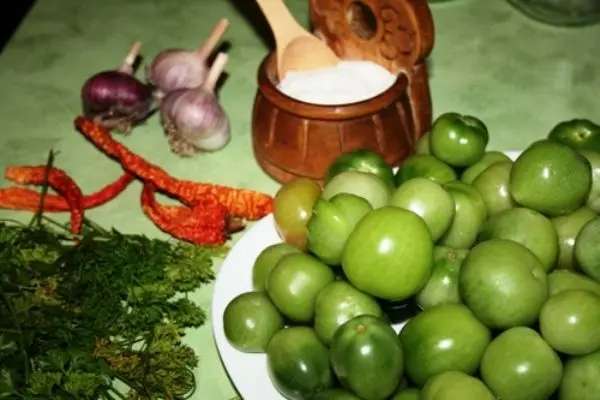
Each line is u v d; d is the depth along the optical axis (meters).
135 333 0.55
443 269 0.49
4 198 0.69
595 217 0.51
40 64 0.87
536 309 0.45
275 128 0.65
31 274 0.59
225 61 0.73
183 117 0.71
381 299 0.50
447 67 0.83
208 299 0.60
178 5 0.96
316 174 0.65
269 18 0.69
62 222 0.68
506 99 0.78
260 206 0.65
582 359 0.44
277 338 0.48
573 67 0.82
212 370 0.56
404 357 0.46
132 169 0.69
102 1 0.97
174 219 0.65
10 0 1.34
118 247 0.59
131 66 0.78
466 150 0.57
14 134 0.78
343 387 0.47
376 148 0.64
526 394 0.43
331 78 0.68
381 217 0.47
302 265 0.49
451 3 0.93
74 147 0.76
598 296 0.45
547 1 0.86
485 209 0.54
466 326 0.45
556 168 0.50
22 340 0.52
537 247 0.49
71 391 0.51
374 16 0.68
